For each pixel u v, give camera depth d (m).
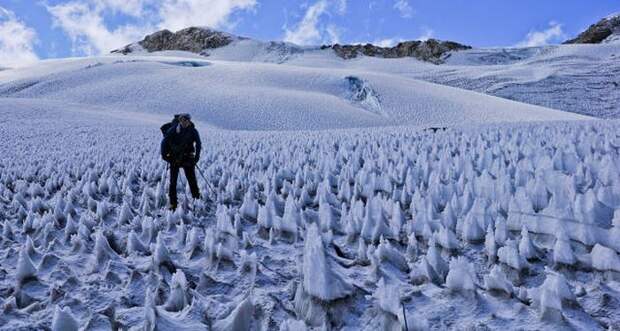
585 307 3.64
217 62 136.88
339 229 6.07
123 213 6.96
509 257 4.36
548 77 127.25
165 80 89.31
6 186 10.97
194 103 74.56
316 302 3.69
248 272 4.64
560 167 7.78
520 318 3.38
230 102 75.31
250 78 95.50
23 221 7.23
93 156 16.16
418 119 75.56
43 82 89.00
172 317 3.36
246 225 6.66
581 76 128.38
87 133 31.80
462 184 6.86
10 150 20.62
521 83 124.31
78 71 97.44
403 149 12.43
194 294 4.00
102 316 3.65
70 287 4.48
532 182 6.17
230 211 6.93
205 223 6.93
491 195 6.34
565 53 175.88
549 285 3.56
